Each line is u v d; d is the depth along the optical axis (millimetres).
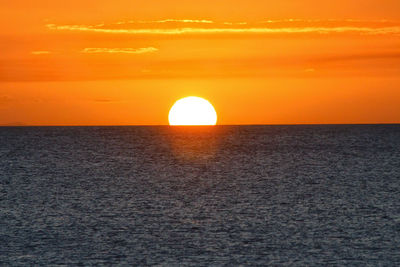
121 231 81812
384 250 71000
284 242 75125
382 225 85000
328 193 117875
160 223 87250
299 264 65750
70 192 119750
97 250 71438
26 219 90000
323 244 74062
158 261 67000
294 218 90812
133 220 89438
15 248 72188
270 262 66500
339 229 82500
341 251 70688
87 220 89375
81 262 66562
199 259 67812
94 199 110500
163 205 103688
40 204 104188
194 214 94562
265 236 78500
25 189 123562
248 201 108062
